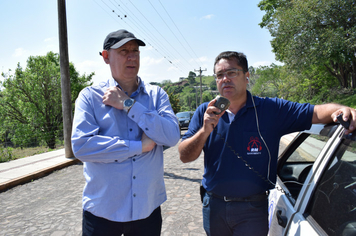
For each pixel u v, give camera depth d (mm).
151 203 1667
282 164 2342
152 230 1695
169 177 5906
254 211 1767
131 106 1626
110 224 1597
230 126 1808
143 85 1866
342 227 1180
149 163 1672
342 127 1446
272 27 19047
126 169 1597
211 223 1878
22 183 6070
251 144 1771
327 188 1385
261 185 1773
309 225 1373
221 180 1806
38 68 21094
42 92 20906
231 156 1791
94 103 1687
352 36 15133
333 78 23500
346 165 1310
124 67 1703
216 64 1877
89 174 1632
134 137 1688
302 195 1562
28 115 20156
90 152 1564
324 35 15898
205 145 1918
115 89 1669
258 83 45250
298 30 17016
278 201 1889
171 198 4578
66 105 8328
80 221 3777
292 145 2326
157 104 1883
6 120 20703
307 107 1714
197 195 4660
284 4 20109
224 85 1814
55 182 6082
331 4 15656
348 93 20453
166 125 1697
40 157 8719
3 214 4191
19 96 20891
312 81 23969
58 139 16172
